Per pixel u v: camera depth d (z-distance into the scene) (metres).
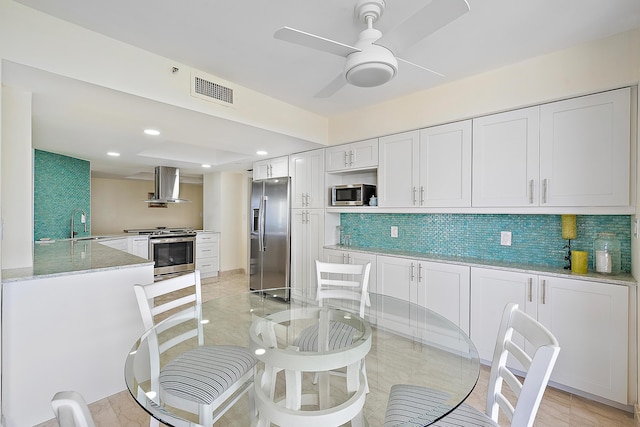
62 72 1.80
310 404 1.31
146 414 1.93
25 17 1.68
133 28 1.90
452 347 1.72
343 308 2.25
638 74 1.90
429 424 1.09
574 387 2.08
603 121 2.05
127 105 2.30
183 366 1.47
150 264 2.33
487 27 1.90
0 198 1.68
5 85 1.95
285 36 1.45
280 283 4.24
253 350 1.49
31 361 1.84
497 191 2.50
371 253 3.25
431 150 2.88
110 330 2.13
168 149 4.61
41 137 3.26
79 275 2.01
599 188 2.07
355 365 1.48
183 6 1.70
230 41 2.04
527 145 2.35
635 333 1.89
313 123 3.52
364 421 1.30
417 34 1.47
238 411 1.68
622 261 2.19
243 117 2.77
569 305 2.09
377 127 3.25
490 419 1.22
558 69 2.19
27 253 2.07
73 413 0.59
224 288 5.17
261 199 4.50
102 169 5.46
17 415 1.79
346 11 1.74
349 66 1.64
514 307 1.34
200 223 7.58
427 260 2.81
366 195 3.54
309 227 4.00
